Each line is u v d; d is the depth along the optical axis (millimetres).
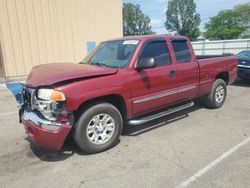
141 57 4258
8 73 11484
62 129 3381
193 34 72562
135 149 3965
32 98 3562
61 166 3488
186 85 5090
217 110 6074
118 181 3088
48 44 12336
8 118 5875
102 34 14008
